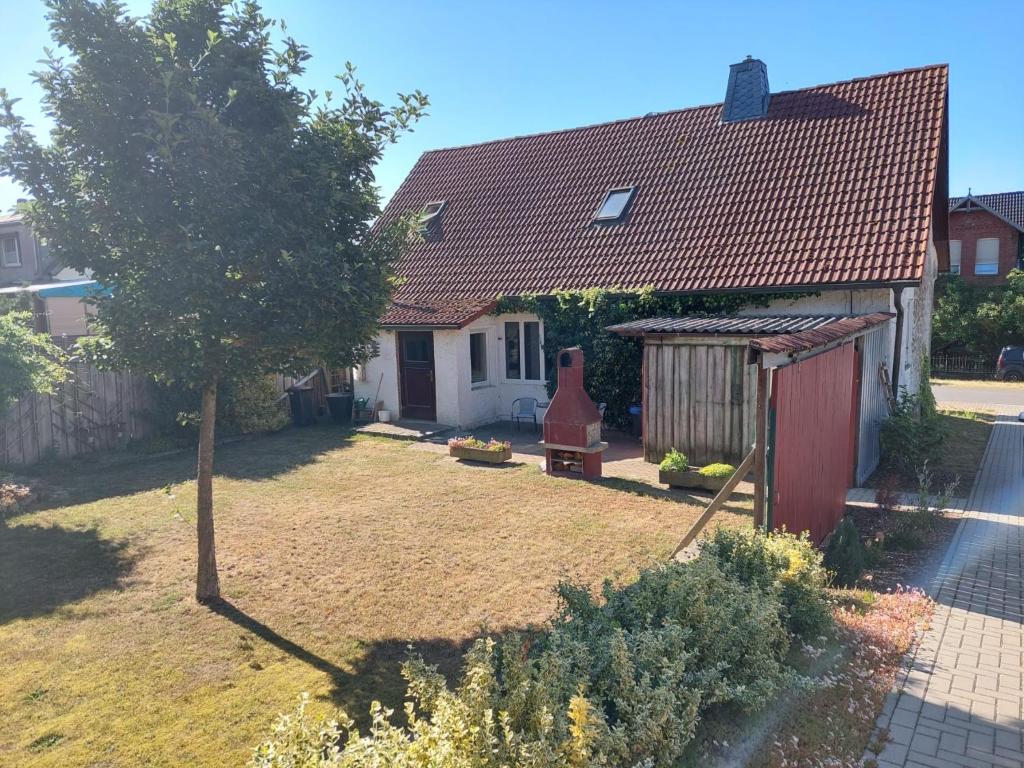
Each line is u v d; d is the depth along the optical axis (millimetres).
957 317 30516
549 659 3836
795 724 4477
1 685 5137
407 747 3170
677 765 3887
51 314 21062
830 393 8367
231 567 7516
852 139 14398
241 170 5484
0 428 12016
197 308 5602
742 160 15477
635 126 18312
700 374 11398
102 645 5754
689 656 4215
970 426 16453
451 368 15727
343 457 13188
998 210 37750
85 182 5574
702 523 6938
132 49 5441
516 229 17453
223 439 15117
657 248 14695
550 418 11266
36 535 8680
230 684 5121
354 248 6609
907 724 4645
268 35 6176
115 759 4246
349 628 6012
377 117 6613
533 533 8453
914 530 8469
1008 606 6547
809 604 5500
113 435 13859
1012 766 4207
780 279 12508
